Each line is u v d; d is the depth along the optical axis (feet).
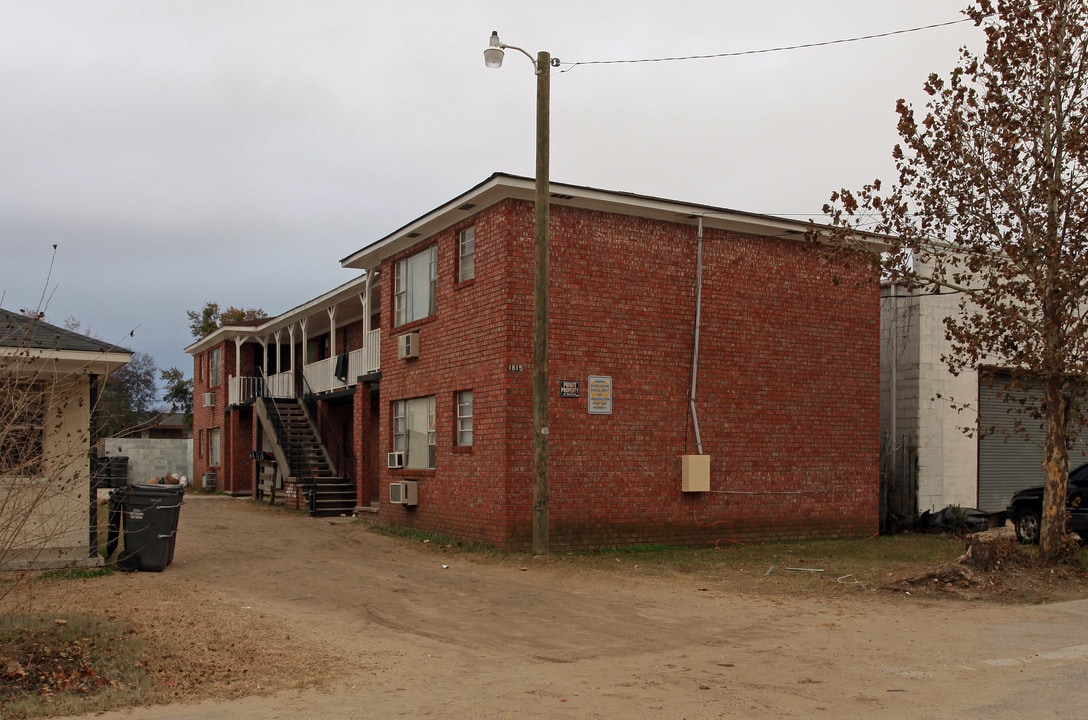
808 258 61.72
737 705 21.93
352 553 51.70
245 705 21.98
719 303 58.34
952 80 43.47
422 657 27.20
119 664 25.02
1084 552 48.26
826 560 49.85
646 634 30.78
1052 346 43.16
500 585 40.86
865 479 63.52
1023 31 42.11
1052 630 31.35
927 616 33.99
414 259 64.49
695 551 53.78
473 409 55.06
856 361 63.46
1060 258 41.60
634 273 55.47
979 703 22.02
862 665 26.16
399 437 65.57
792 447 60.54
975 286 72.02
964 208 43.80
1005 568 41.52
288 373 99.04
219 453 118.01
